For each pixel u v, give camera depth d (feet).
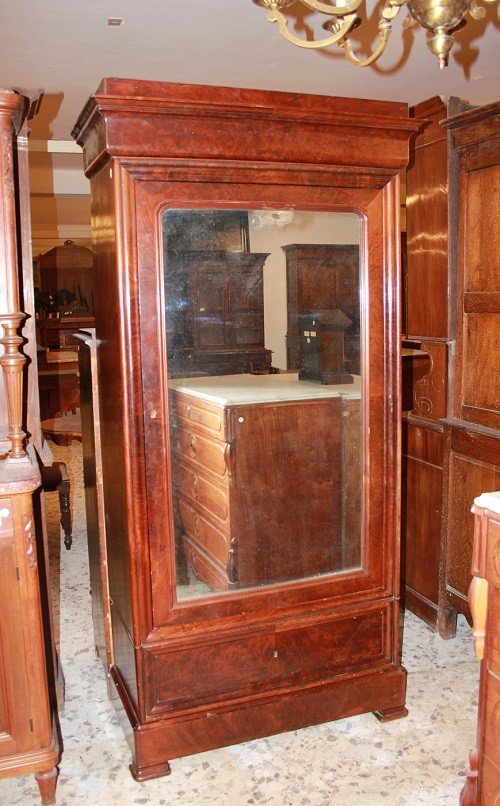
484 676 4.80
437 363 8.79
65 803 6.03
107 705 7.53
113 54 11.79
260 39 11.14
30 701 5.87
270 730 6.59
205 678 6.36
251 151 5.90
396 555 6.89
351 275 6.49
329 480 6.70
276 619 6.49
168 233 5.83
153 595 6.10
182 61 12.20
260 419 6.35
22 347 7.10
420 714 7.19
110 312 6.14
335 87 14.07
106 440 6.86
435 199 8.58
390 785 6.16
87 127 6.15
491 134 7.65
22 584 5.74
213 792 6.12
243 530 6.43
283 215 6.18
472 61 12.39
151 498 6.01
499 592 4.57
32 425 7.27
